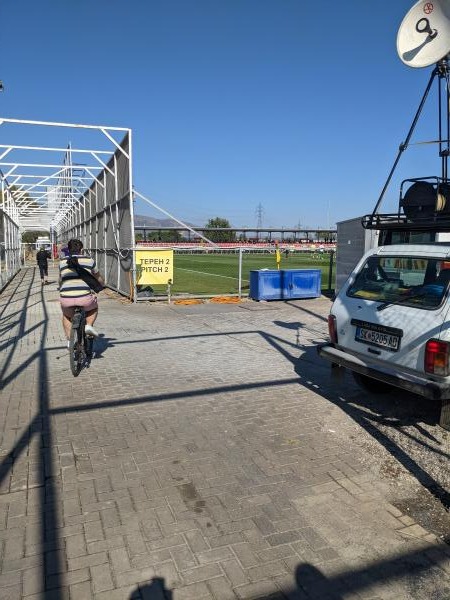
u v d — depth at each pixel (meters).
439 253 4.41
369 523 3.12
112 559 2.74
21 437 4.37
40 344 8.11
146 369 6.64
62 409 5.07
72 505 3.28
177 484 3.57
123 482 3.59
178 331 9.50
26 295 15.98
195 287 19.41
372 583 2.59
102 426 4.64
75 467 3.81
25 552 2.79
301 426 4.71
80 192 27.61
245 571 2.66
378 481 3.67
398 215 5.04
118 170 15.66
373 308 4.69
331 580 2.61
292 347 8.09
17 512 3.19
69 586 2.53
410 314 4.29
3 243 18.48
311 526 3.08
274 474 3.74
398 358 4.33
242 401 5.40
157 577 2.60
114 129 13.57
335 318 5.17
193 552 2.81
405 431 4.63
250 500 3.36
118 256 16.17
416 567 2.72
